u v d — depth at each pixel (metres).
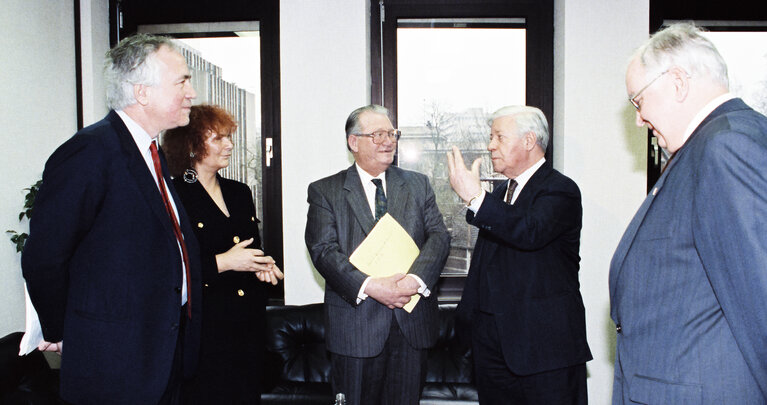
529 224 1.60
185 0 3.10
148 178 1.35
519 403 1.79
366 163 1.88
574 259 1.82
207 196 1.80
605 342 2.76
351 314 1.79
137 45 1.39
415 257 1.84
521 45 3.05
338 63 2.84
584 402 1.76
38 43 2.73
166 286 1.37
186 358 1.52
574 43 2.76
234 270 1.80
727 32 2.91
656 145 2.86
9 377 2.16
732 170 0.95
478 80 3.07
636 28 2.74
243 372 1.82
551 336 1.67
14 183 2.59
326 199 1.89
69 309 1.27
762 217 0.91
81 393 1.27
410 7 3.03
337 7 2.83
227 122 1.82
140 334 1.30
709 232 0.99
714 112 1.08
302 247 2.87
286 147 2.85
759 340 0.94
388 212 1.89
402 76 3.08
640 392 1.12
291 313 2.74
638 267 1.16
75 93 3.02
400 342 1.83
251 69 3.09
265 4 3.04
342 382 1.82
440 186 3.10
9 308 2.57
